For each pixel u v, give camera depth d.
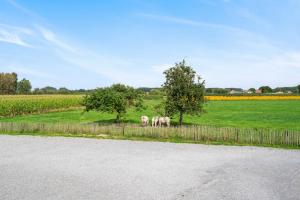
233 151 23.73
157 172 17.50
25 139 29.56
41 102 65.44
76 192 14.15
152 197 13.52
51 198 13.37
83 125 32.75
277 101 99.19
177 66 33.97
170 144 26.84
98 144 26.70
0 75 152.38
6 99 72.12
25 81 166.50
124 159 20.73
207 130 28.62
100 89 37.06
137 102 38.06
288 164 19.42
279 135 26.73
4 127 35.00
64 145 26.16
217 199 13.27
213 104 84.94
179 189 14.57
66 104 72.94
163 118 35.53
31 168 18.44
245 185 15.17
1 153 22.77
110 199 13.27
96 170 17.94
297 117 50.75
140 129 30.72
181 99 33.19
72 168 18.38
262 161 20.25
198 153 22.88
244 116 53.16
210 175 16.91
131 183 15.48
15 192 14.12
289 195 13.77
